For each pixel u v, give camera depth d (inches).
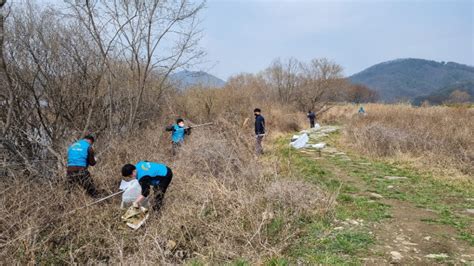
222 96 595.5
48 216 188.9
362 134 443.2
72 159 225.1
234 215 187.9
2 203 181.8
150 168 208.7
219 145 293.4
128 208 210.4
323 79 1009.5
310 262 147.2
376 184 271.3
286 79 1023.6
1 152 251.6
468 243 164.6
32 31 289.0
